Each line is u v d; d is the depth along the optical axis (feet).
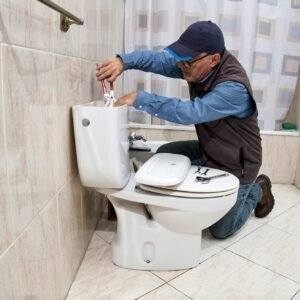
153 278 3.66
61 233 3.01
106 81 4.54
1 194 1.80
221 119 4.16
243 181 4.46
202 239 4.57
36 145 2.32
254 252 4.25
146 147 5.20
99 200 4.93
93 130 3.22
